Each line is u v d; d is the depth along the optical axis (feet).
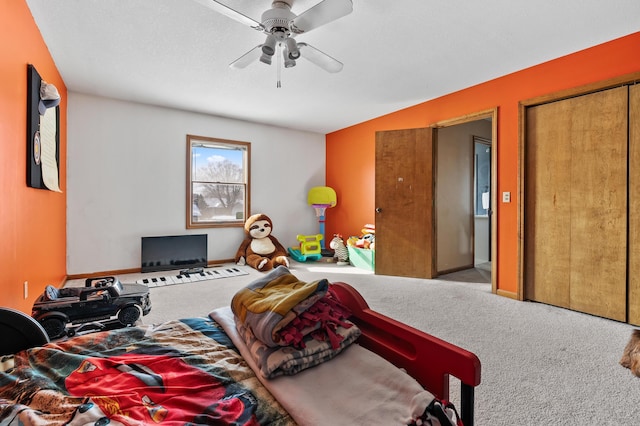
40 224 8.18
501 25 7.68
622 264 8.21
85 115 12.55
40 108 7.57
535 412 4.63
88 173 12.66
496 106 10.92
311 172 19.20
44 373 2.91
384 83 11.44
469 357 2.67
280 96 12.85
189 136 14.94
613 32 7.95
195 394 2.74
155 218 14.20
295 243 18.65
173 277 13.01
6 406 2.30
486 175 18.02
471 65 9.93
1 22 5.57
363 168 16.97
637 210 7.97
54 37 8.30
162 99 13.21
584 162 8.89
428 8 7.02
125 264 13.53
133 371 2.99
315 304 3.64
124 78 11.00
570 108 9.16
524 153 10.14
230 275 13.50
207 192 15.85
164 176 14.37
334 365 3.16
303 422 2.38
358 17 7.38
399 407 2.53
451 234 14.97
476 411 4.66
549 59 9.49
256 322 3.35
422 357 3.11
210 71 10.40
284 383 2.85
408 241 13.69
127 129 13.46
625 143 8.13
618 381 5.44
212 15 7.36
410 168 13.66
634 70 7.94
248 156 16.79
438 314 8.78
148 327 4.17
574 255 9.12
